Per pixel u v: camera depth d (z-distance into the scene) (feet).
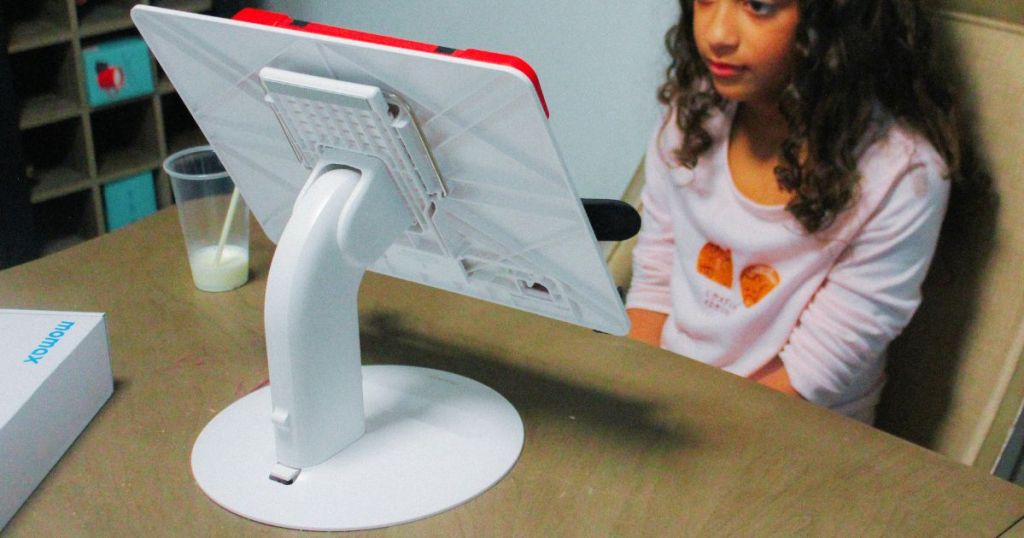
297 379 2.51
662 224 4.70
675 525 2.49
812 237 4.06
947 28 3.74
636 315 4.74
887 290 3.91
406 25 6.79
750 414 2.93
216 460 2.67
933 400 3.96
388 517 2.48
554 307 2.75
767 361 4.25
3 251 6.79
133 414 2.90
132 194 7.34
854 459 2.75
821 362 4.00
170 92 7.36
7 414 2.49
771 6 3.77
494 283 2.80
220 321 3.37
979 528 2.50
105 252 3.80
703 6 3.93
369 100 2.26
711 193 4.42
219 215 3.45
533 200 2.37
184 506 2.55
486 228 2.56
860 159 3.92
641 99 5.79
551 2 5.95
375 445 2.69
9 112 6.41
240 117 2.72
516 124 2.18
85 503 2.55
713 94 4.40
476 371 3.12
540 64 6.21
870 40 3.75
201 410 2.91
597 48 5.87
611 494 2.59
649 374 3.12
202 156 3.55
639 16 5.57
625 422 2.88
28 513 2.52
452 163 2.41
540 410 2.93
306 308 2.47
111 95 6.93
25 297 3.48
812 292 4.13
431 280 2.96
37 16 6.70
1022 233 3.61
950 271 3.86
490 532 2.46
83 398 2.82
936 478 2.68
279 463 2.63
